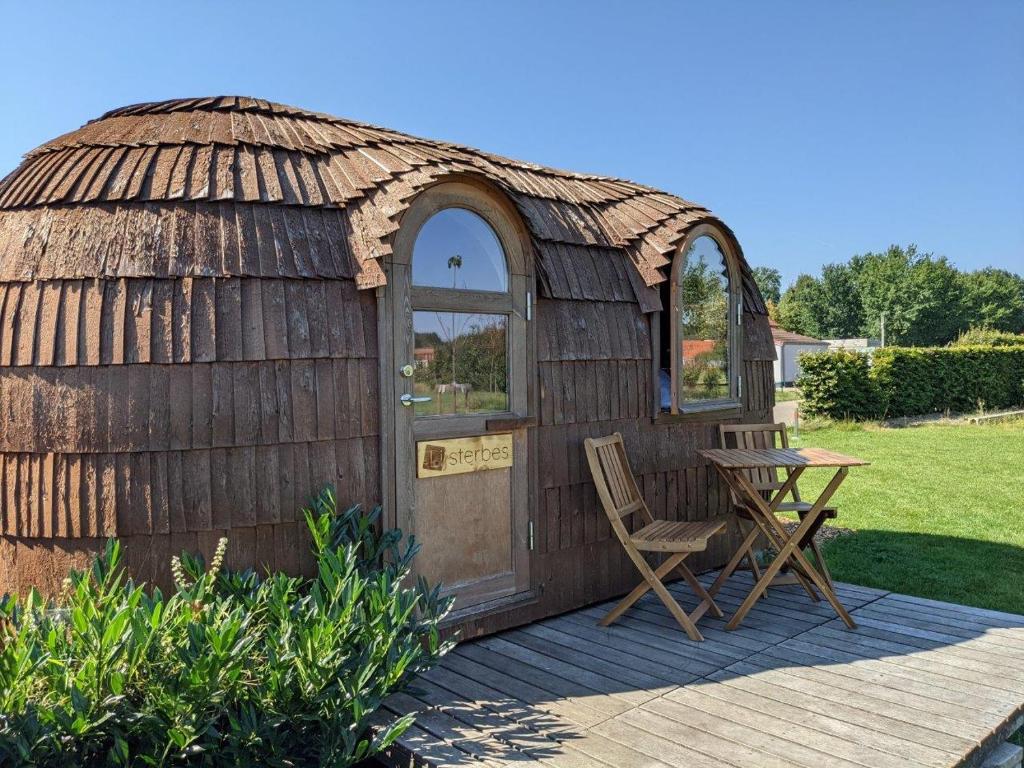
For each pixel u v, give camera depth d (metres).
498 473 4.20
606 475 4.52
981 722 3.02
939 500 8.95
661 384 5.35
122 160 3.59
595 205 5.25
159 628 2.60
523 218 4.21
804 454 4.51
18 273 3.35
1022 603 5.19
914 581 5.71
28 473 3.26
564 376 4.51
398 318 3.71
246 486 3.33
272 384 3.39
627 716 3.13
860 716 3.10
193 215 3.42
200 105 4.13
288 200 3.62
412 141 4.46
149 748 2.53
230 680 2.57
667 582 5.29
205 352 3.27
